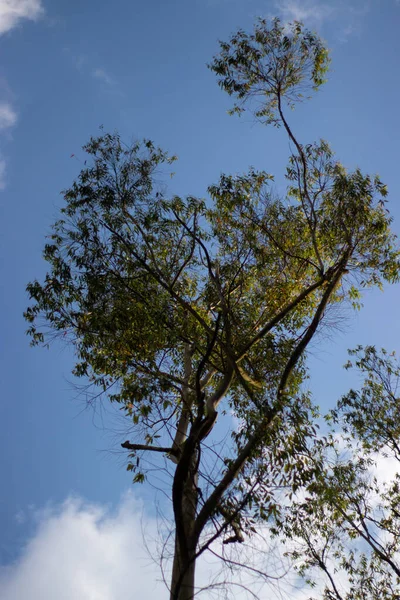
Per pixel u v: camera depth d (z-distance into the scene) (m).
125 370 12.91
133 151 13.92
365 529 16.34
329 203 13.68
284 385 10.70
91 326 12.55
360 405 18.33
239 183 13.72
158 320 12.53
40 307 13.07
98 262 13.20
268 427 9.73
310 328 11.41
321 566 16.50
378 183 13.24
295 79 14.43
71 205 13.55
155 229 13.59
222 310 11.91
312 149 13.98
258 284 14.48
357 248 13.51
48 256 13.30
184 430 11.35
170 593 7.96
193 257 13.95
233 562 8.05
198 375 10.20
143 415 11.20
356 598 16.62
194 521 8.73
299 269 14.39
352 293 14.50
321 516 15.96
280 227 14.22
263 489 8.93
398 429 17.84
